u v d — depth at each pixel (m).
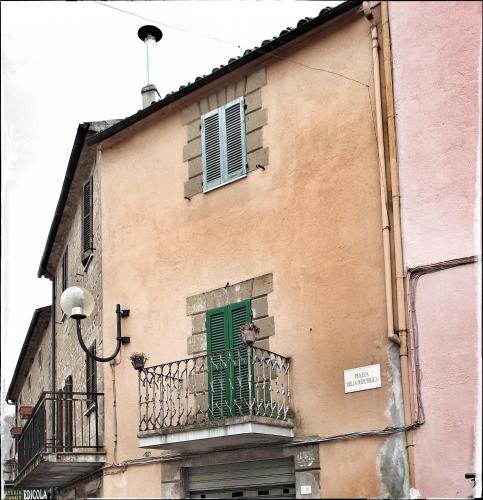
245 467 11.70
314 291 11.17
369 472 10.11
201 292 12.62
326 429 10.64
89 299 12.59
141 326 13.45
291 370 11.18
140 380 12.09
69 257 18.08
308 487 10.66
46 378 22.66
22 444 17.31
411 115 10.48
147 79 16.56
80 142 15.23
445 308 9.83
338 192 11.16
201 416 11.96
